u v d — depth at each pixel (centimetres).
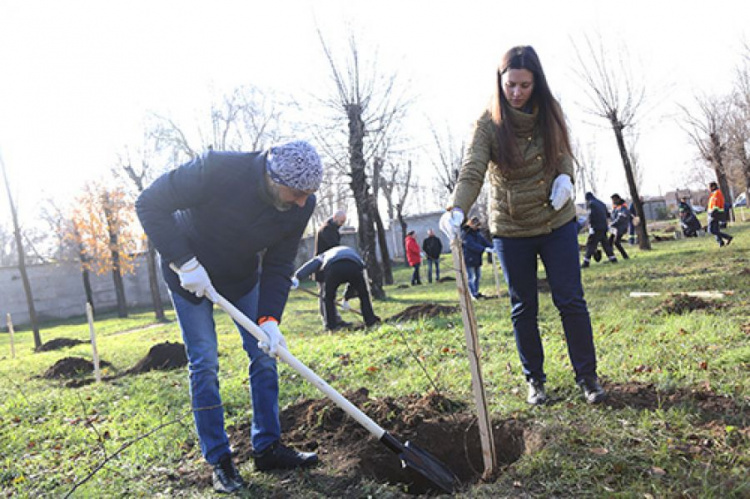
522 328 390
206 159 302
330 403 416
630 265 1459
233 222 308
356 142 1703
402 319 912
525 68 353
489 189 397
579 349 375
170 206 303
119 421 510
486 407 313
